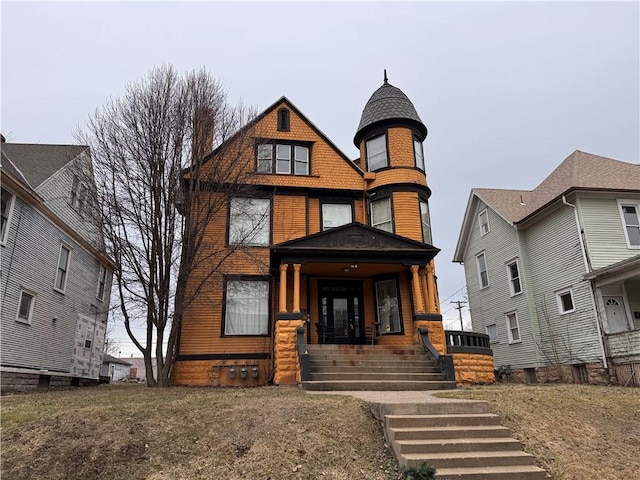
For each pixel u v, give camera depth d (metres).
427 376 11.72
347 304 16.23
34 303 14.66
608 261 17.12
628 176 18.66
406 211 16.84
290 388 10.76
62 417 7.06
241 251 15.59
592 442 6.80
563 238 18.61
